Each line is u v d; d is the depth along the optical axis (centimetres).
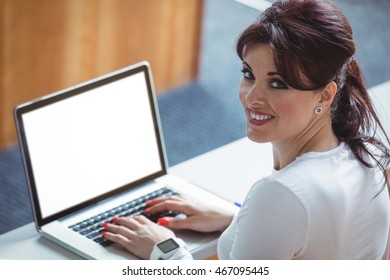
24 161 230
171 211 240
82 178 241
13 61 412
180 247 219
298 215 185
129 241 223
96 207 243
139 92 252
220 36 514
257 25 186
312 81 183
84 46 432
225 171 263
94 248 225
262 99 188
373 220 201
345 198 192
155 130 255
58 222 236
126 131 250
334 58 183
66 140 238
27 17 407
